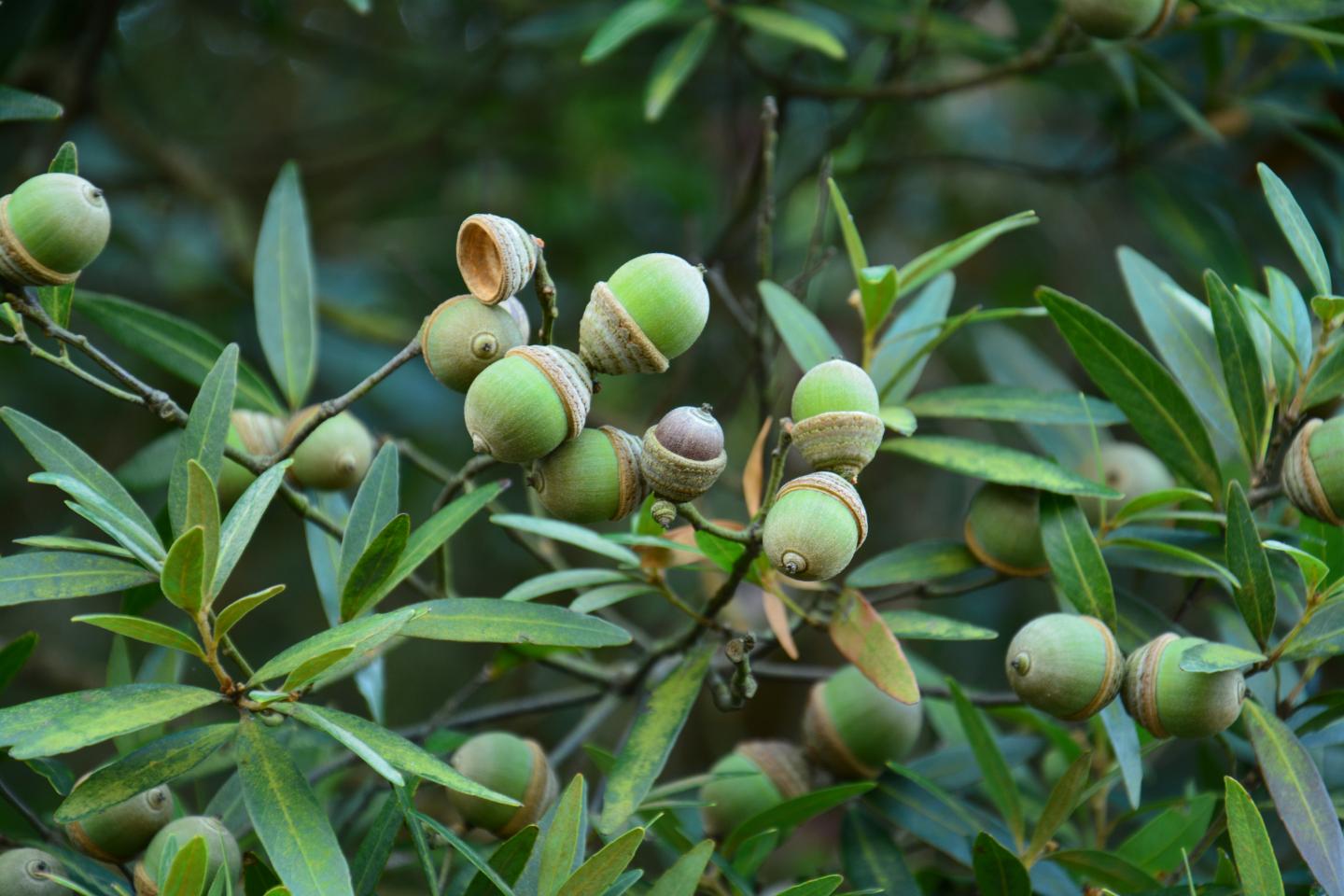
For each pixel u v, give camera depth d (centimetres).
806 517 61
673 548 67
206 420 63
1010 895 65
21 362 95
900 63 85
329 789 73
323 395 98
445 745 71
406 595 86
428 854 61
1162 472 71
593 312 62
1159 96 84
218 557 61
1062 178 86
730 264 96
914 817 69
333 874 59
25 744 59
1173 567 68
